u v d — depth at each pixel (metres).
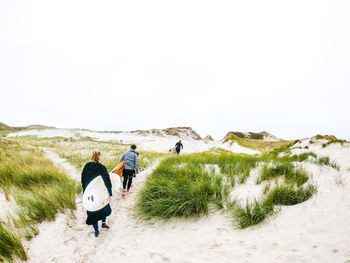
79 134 48.38
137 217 3.61
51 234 3.17
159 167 5.95
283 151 10.05
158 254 2.63
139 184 5.50
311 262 2.01
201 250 2.60
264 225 2.84
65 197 4.22
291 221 2.79
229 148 26.52
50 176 5.63
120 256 2.64
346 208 2.79
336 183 3.59
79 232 3.26
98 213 3.01
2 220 3.21
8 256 2.52
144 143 35.69
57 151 16.19
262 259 2.23
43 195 4.12
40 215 3.54
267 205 3.19
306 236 2.42
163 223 3.34
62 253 2.73
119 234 3.17
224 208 3.46
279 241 2.46
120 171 4.81
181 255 2.56
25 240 2.97
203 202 3.42
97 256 2.66
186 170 5.09
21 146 16.34
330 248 2.13
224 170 5.52
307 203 3.13
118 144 32.97
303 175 4.15
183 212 3.33
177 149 15.05
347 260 1.92
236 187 4.32
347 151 7.34
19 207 3.79
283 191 3.43
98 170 3.14
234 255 2.39
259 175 4.79
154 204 3.54
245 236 2.72
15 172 5.52
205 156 8.50
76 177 6.96
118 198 4.68
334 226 2.47
